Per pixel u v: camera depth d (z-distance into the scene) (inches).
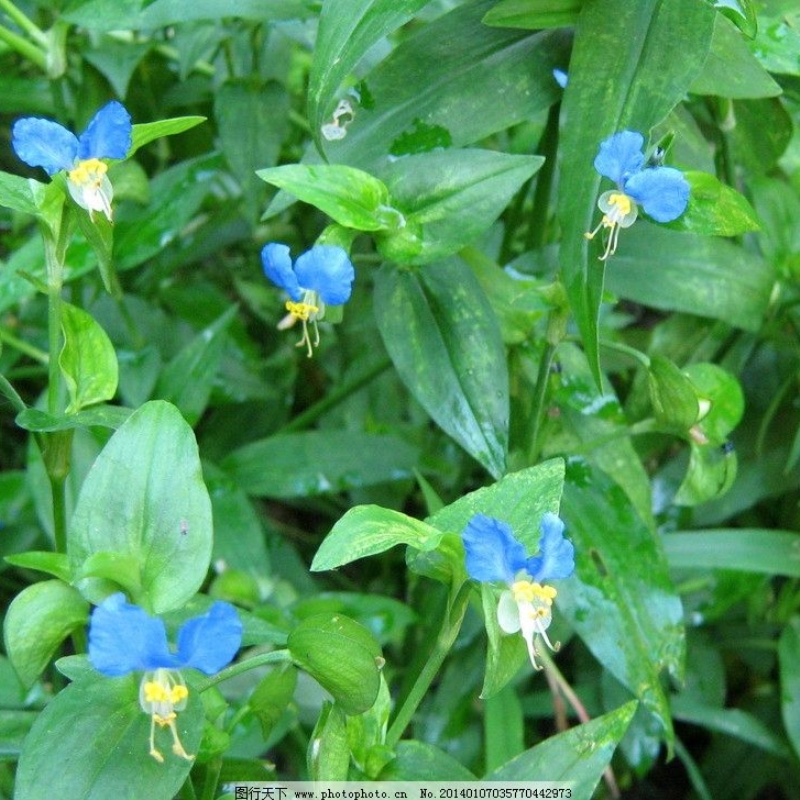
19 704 25.7
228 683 27.3
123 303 29.9
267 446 29.4
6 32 28.1
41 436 23.7
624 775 29.5
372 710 22.6
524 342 26.1
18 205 22.4
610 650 25.3
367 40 23.4
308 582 30.1
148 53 30.5
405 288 25.0
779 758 29.3
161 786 21.0
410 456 29.5
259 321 35.7
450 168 23.9
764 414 29.5
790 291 28.1
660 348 28.5
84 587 21.5
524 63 25.1
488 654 21.1
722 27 24.7
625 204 23.2
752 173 28.5
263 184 28.6
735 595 28.5
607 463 26.7
